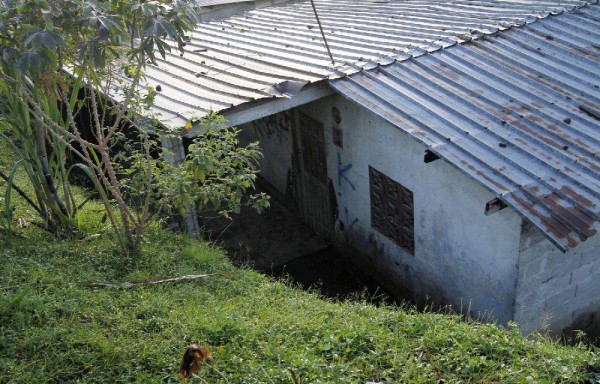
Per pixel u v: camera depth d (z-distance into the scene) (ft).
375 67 25.43
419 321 16.46
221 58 29.53
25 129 19.51
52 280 17.80
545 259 20.48
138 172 21.35
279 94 24.54
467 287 22.71
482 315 22.31
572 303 22.27
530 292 20.80
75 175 30.86
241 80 26.14
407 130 21.44
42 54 14.76
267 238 32.09
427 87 23.95
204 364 14.08
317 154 30.09
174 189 20.17
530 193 18.29
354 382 14.03
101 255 20.06
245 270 21.45
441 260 23.62
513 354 15.03
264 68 27.20
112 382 13.88
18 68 14.35
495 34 27.32
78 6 15.25
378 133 24.91
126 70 17.52
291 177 33.53
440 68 25.11
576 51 25.59
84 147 18.40
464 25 28.76
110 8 16.01
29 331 15.06
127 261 19.95
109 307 16.78
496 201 18.62
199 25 37.37
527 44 26.35
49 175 20.67
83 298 16.94
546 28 27.73
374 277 28.53
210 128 21.16
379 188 26.07
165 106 24.04
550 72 24.31
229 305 17.66
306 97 25.11
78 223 21.42
